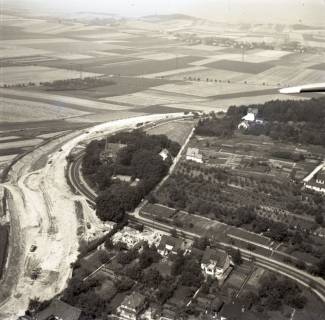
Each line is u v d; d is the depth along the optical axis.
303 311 143.62
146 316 139.00
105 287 152.62
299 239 185.00
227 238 188.12
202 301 145.62
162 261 168.88
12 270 164.62
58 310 136.38
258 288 154.25
